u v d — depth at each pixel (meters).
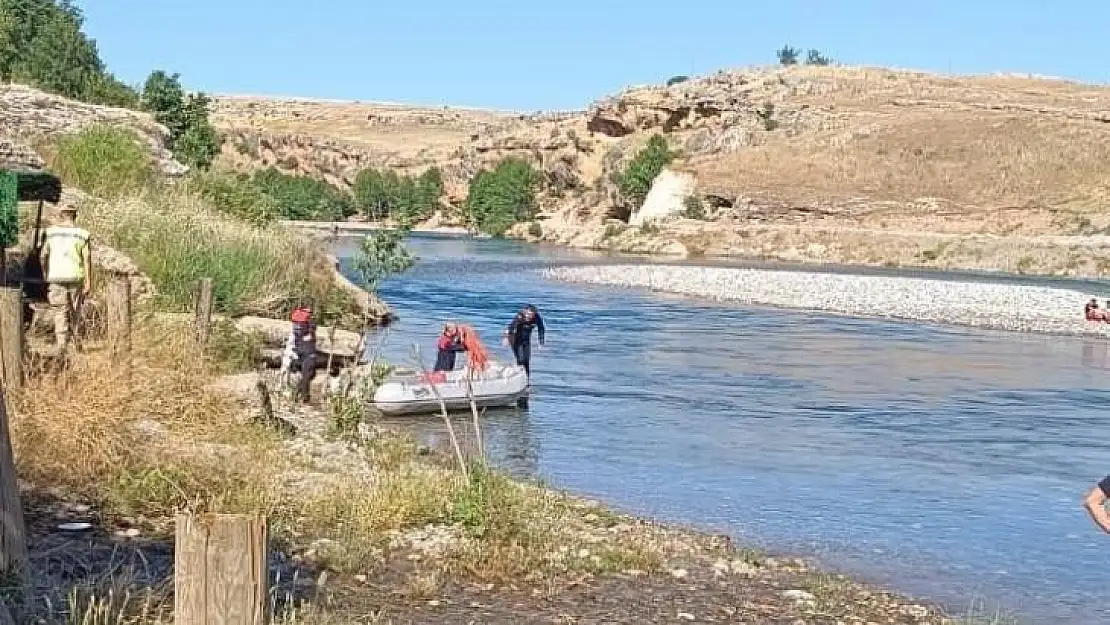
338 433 16.36
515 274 64.88
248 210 34.75
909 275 75.81
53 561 8.95
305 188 151.00
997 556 13.26
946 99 155.75
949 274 79.00
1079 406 24.88
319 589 8.84
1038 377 29.53
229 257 26.08
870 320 44.00
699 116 161.62
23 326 12.45
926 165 118.31
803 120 141.75
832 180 116.00
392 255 21.78
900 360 32.44
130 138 33.75
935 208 106.88
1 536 7.96
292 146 192.50
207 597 5.21
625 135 164.38
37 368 12.03
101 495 10.58
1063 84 176.12
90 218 23.53
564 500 14.20
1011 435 21.27
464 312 41.88
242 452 12.80
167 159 36.41
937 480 17.33
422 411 21.31
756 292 55.22
